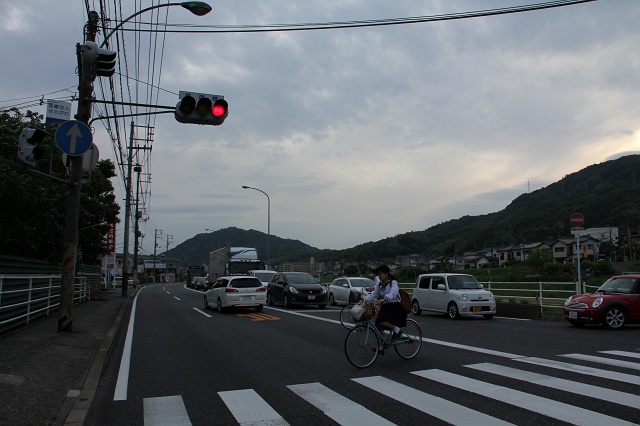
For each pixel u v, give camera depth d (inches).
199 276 2412.6
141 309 888.3
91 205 1051.9
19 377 257.1
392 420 205.2
